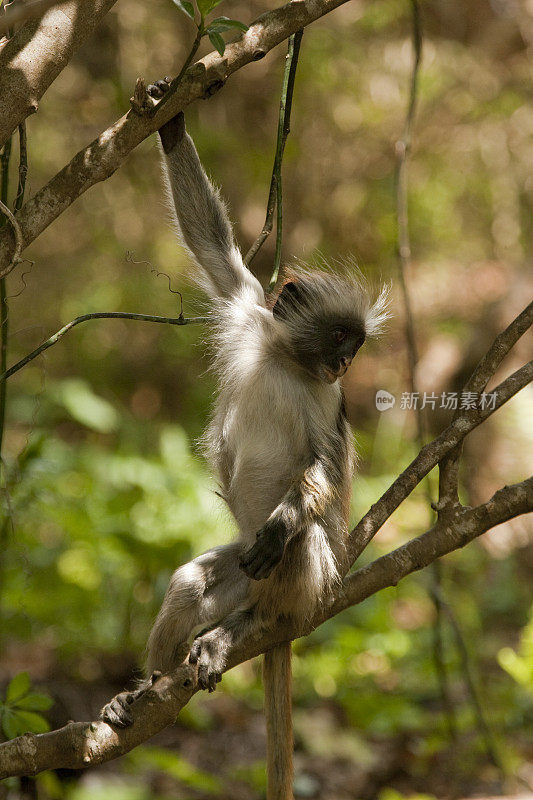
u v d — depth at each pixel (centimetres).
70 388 1678
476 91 2120
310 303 725
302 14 551
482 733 1128
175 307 2052
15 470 960
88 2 513
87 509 1423
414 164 2122
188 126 1972
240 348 712
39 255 2073
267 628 649
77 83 1922
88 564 1392
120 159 530
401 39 2061
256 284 740
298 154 2023
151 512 1423
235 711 1310
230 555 727
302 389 709
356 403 2055
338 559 674
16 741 534
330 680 1352
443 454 603
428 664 1339
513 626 1567
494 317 1973
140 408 2091
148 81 1914
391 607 1546
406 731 1248
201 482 1427
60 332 583
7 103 497
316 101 2055
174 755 1102
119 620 1357
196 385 2064
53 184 523
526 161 2164
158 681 576
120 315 601
